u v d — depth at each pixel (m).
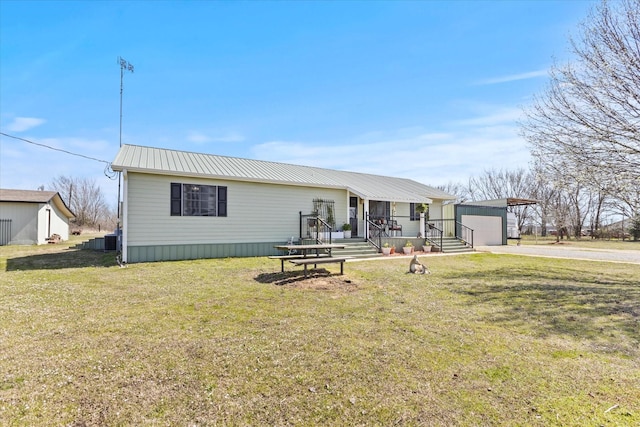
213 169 11.55
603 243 24.25
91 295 5.96
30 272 8.34
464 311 5.19
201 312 4.97
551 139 8.34
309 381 2.90
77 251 14.12
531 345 3.81
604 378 3.02
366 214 14.45
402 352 3.54
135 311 4.99
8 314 4.74
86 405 2.50
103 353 3.45
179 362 3.25
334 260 8.00
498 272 9.23
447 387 2.82
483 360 3.38
